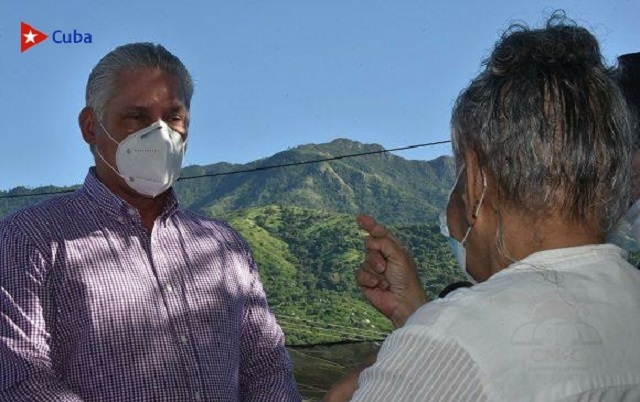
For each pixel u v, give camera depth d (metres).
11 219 2.46
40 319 2.33
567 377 1.14
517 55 1.31
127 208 2.57
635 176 1.55
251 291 2.85
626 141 1.29
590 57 1.32
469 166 1.33
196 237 2.71
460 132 1.35
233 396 2.61
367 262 1.71
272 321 2.87
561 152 1.24
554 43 1.31
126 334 2.42
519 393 1.12
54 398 2.22
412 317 1.24
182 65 2.77
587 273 1.25
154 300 2.49
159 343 2.46
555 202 1.26
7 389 2.24
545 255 1.26
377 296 1.70
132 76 2.63
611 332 1.20
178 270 2.59
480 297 1.20
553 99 1.25
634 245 1.62
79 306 2.40
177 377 2.45
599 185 1.26
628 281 1.27
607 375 1.16
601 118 1.26
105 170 2.65
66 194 2.63
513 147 1.26
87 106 2.69
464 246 1.38
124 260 2.50
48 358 2.31
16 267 2.36
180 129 2.68
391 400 1.17
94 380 2.37
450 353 1.16
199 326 2.55
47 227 2.46
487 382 1.13
